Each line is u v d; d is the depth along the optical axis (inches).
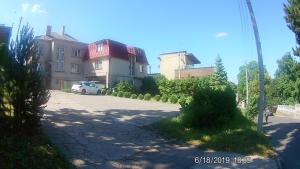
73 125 610.5
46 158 392.8
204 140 588.4
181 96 1396.4
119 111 876.6
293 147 621.0
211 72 2178.9
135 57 2260.1
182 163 463.5
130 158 464.4
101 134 569.9
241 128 689.0
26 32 455.2
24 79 436.8
